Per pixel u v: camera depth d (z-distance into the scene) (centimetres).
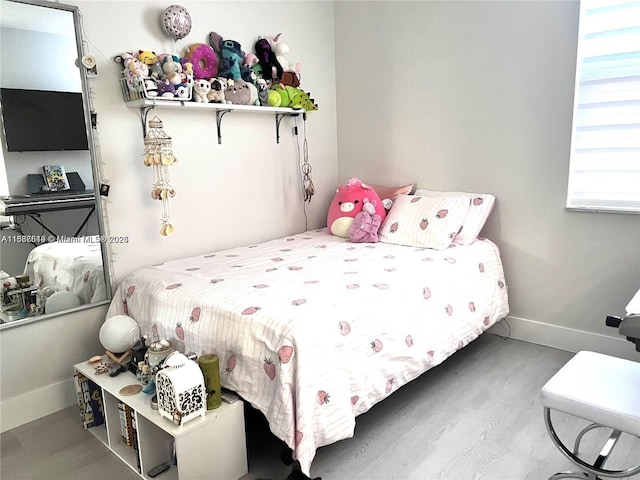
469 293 258
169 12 251
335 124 370
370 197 314
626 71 243
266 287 211
